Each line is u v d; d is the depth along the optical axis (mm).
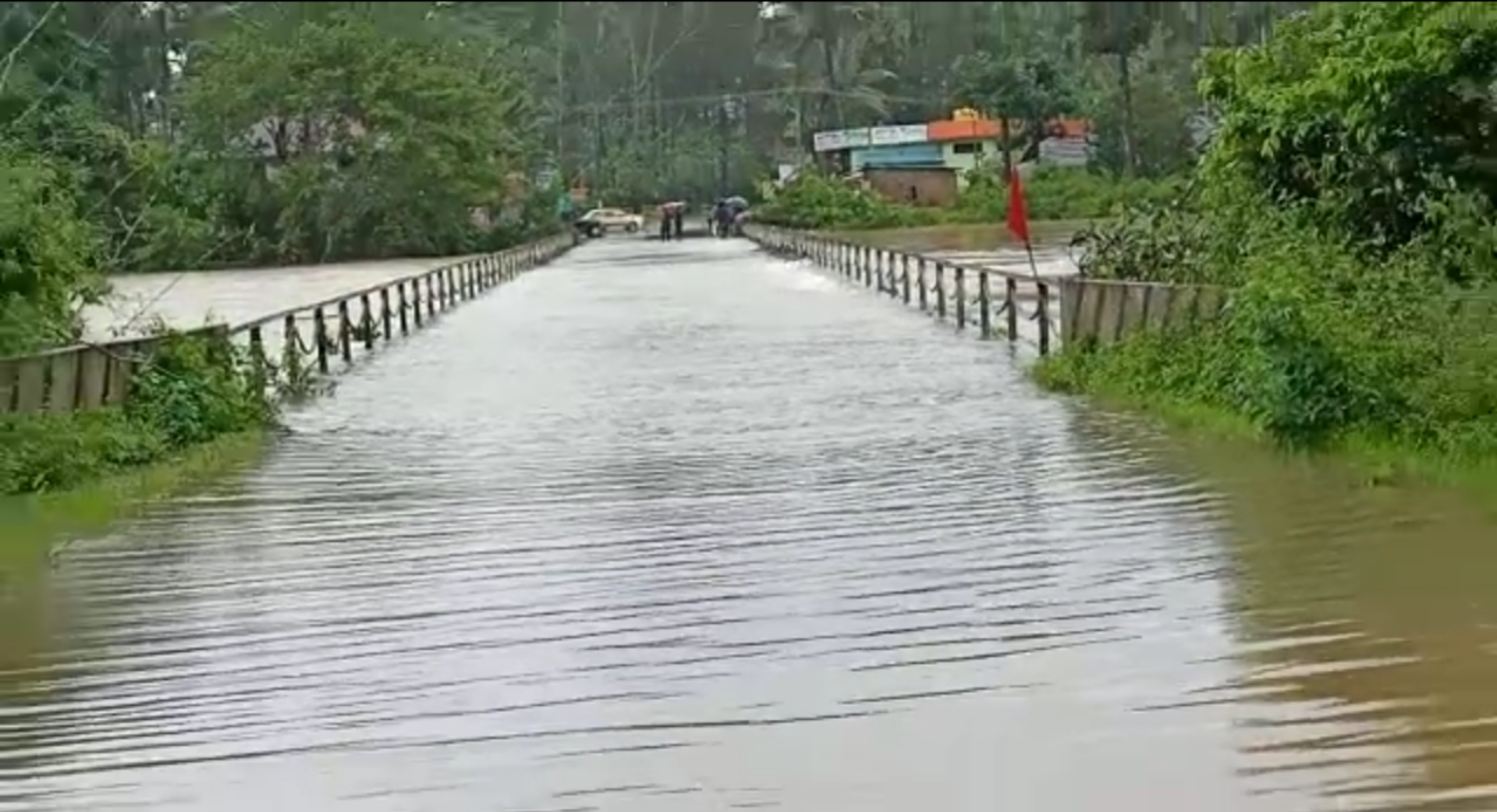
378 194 145500
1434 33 32438
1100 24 164375
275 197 141125
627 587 20938
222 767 14508
